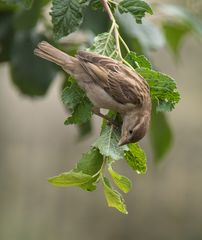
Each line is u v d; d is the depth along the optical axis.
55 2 7.33
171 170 23.08
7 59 10.97
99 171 7.18
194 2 12.53
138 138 7.45
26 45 10.91
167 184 23.02
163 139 11.52
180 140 23.19
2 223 22.23
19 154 23.33
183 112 23.27
